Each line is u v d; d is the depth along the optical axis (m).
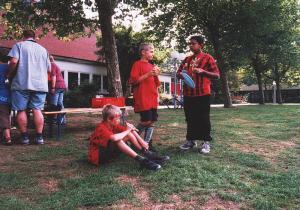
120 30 28.89
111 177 5.01
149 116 6.45
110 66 13.62
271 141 8.06
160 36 25.84
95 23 15.73
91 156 5.69
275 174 5.29
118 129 5.79
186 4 24.61
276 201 4.18
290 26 30.86
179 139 8.16
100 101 9.60
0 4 13.61
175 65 25.75
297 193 4.41
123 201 4.17
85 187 4.63
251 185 4.71
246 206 4.05
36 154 6.55
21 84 7.32
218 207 4.01
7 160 6.14
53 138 8.35
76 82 27.95
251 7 23.52
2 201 4.20
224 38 25.16
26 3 14.28
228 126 10.76
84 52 30.25
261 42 27.05
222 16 24.72
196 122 6.69
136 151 6.24
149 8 24.20
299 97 60.06
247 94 61.50
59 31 16.05
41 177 5.17
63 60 26.80
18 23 15.07
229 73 48.94
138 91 6.44
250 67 42.44
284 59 32.56
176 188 4.55
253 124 11.41
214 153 6.59
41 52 7.54
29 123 9.66
